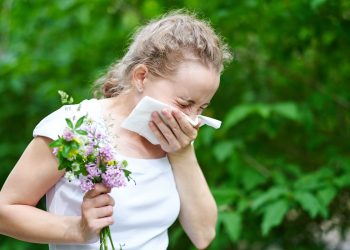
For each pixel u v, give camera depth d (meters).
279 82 4.08
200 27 1.97
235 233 3.09
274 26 3.77
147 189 1.96
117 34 4.06
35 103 4.48
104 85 2.22
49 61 4.21
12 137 4.63
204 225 2.20
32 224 1.79
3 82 4.38
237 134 3.78
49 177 1.85
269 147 4.03
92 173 1.67
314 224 4.19
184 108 1.93
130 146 1.99
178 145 1.95
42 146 1.84
